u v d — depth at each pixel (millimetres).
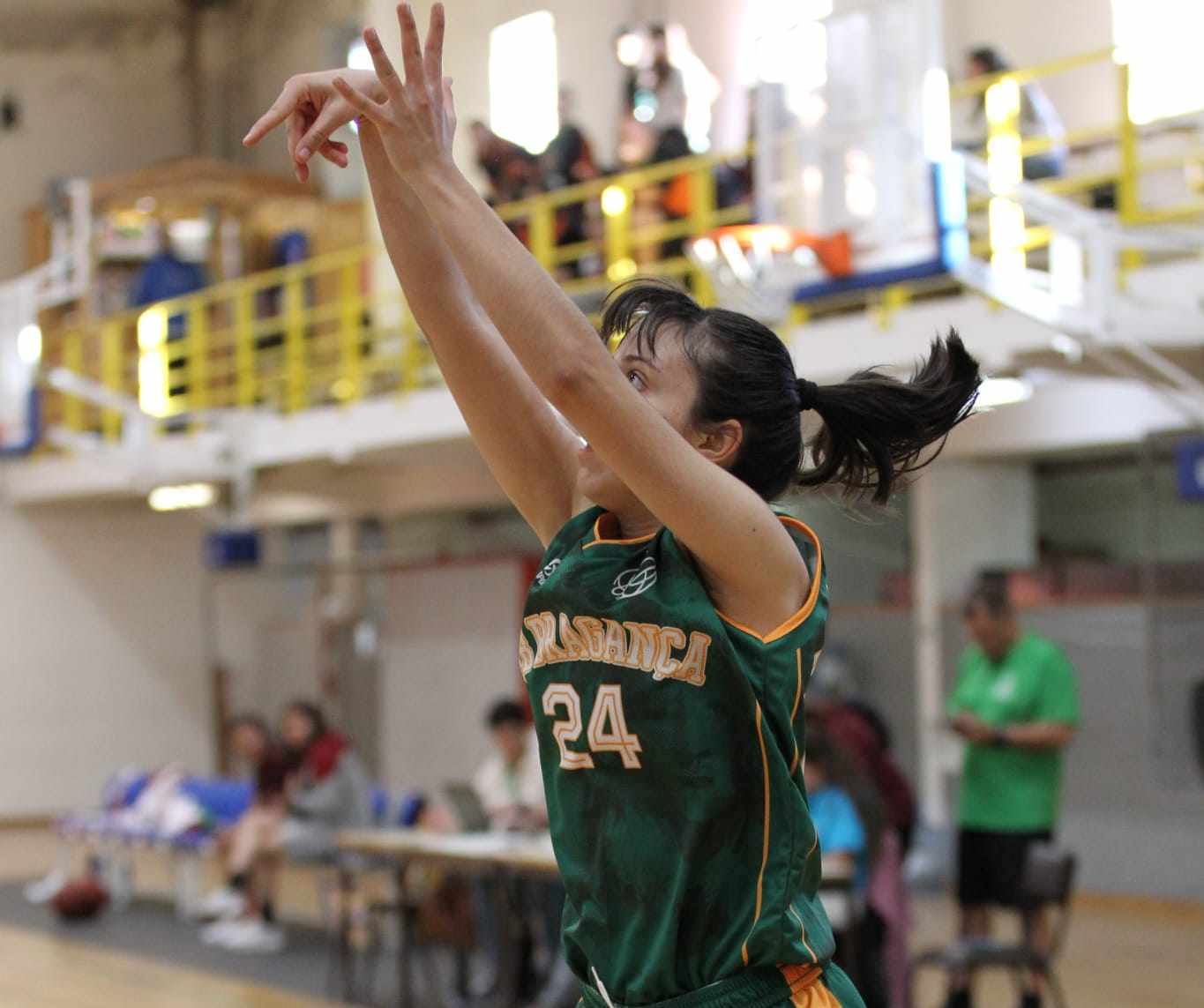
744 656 2289
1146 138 11258
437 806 13930
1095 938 12523
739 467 2443
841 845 8172
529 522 2711
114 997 11055
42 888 16266
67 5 25312
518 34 17609
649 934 2348
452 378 2676
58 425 21516
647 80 14531
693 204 13695
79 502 23141
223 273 21188
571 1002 9773
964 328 10656
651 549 2361
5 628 22719
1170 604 14117
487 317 2695
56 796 22906
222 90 25750
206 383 20047
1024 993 8852
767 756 2291
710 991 2326
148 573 23688
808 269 10281
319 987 11289
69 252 21922
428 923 10742
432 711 17266
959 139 11719
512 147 15109
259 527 22438
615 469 2195
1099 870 14555
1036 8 15359
